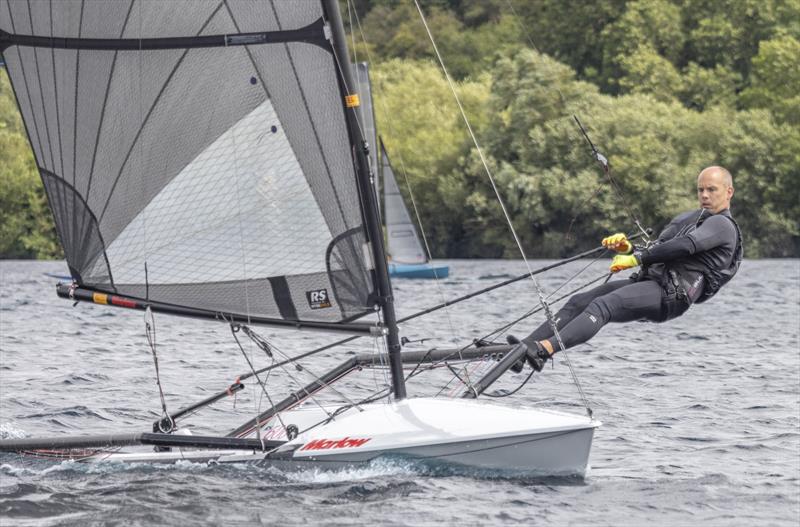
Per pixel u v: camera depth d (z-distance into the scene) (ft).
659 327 252.62
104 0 88.38
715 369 178.19
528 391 153.58
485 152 631.15
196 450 98.58
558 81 612.70
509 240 624.59
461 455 91.50
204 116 89.61
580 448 91.30
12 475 93.15
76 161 91.09
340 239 89.71
